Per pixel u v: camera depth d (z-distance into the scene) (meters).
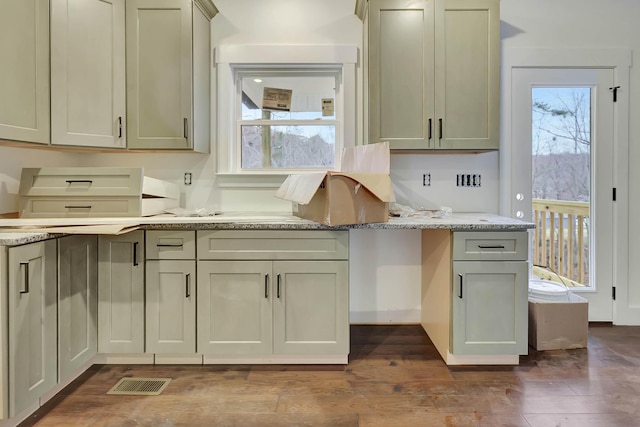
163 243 2.06
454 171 2.70
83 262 1.96
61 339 1.80
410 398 1.80
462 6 2.33
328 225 1.93
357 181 1.96
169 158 2.68
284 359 2.15
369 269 2.75
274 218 2.25
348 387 1.90
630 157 2.71
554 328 2.31
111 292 2.08
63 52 2.02
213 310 2.08
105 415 1.67
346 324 2.08
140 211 2.15
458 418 1.64
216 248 2.07
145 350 2.09
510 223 2.05
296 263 2.06
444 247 2.18
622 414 1.66
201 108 2.50
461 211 2.70
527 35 2.66
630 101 2.69
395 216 2.36
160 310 2.08
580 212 2.76
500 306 2.06
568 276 2.79
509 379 1.97
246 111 2.77
